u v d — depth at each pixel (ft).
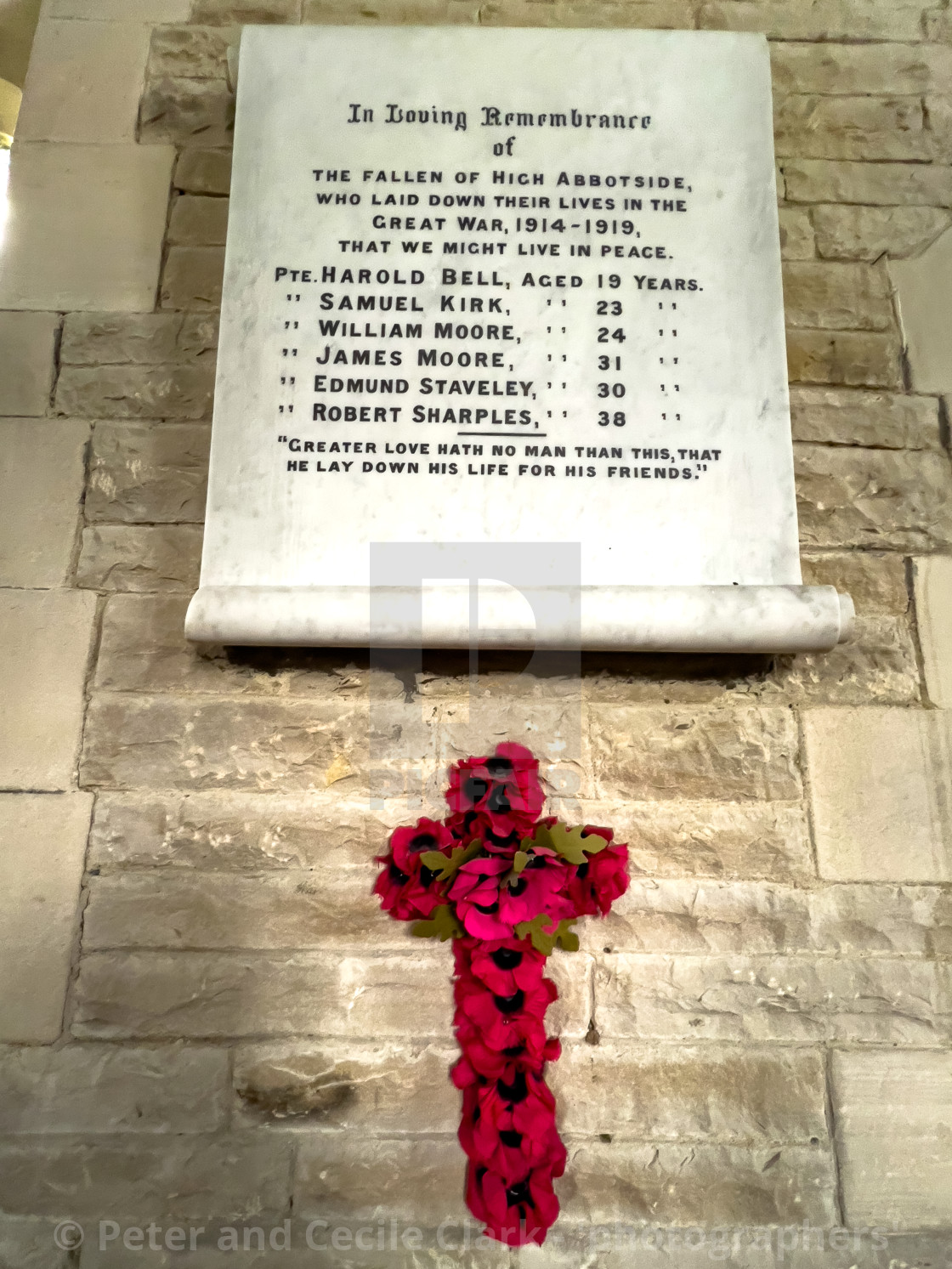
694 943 5.35
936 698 5.81
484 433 5.75
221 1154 4.98
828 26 7.13
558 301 5.99
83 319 6.26
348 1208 4.90
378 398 5.77
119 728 5.56
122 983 5.18
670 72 6.48
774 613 5.42
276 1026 5.15
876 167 6.85
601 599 5.42
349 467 5.67
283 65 6.38
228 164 6.63
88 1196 4.90
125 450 6.05
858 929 5.40
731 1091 5.14
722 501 5.73
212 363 6.23
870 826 5.57
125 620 5.75
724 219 6.20
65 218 6.43
